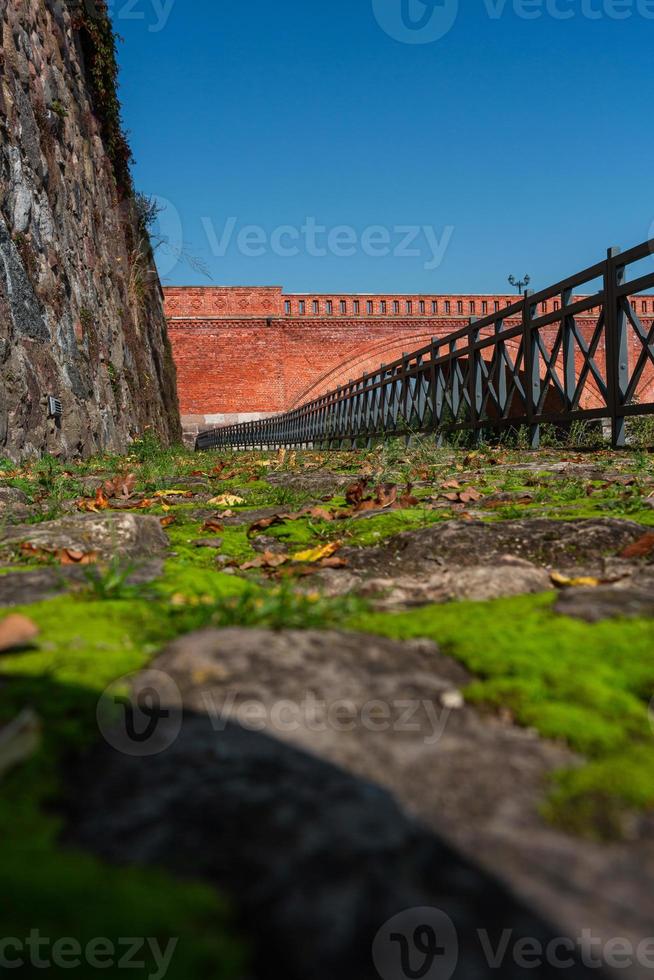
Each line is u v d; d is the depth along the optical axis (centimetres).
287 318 2973
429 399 1107
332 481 496
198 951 45
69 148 1059
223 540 262
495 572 164
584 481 407
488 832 60
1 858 54
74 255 1025
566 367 741
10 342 707
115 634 113
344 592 165
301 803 63
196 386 2916
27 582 159
